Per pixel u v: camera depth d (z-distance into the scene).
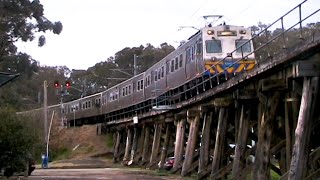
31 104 81.25
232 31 25.53
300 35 12.43
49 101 91.50
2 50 48.81
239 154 17.94
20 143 22.92
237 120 18.58
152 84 37.62
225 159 22.86
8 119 22.81
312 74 12.38
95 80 98.25
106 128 58.94
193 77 26.89
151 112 37.47
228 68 21.94
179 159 30.14
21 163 23.31
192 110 26.17
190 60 27.66
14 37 49.12
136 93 43.06
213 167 20.83
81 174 34.41
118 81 92.00
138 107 43.75
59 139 65.00
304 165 12.07
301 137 12.12
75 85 99.12
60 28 51.75
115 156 52.72
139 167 43.09
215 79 24.08
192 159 26.69
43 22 50.47
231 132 24.41
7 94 53.44
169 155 38.44
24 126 23.52
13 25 48.38
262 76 15.75
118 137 53.25
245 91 17.30
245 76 16.53
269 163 15.03
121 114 50.25
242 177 17.78
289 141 14.08
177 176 28.36
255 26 28.03
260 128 15.33
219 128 20.55
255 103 18.11
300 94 13.09
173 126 35.25
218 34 25.45
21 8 48.62
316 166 14.65
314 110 12.43
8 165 22.81
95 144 60.97
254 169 15.29
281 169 16.86
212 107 23.06
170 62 32.25
